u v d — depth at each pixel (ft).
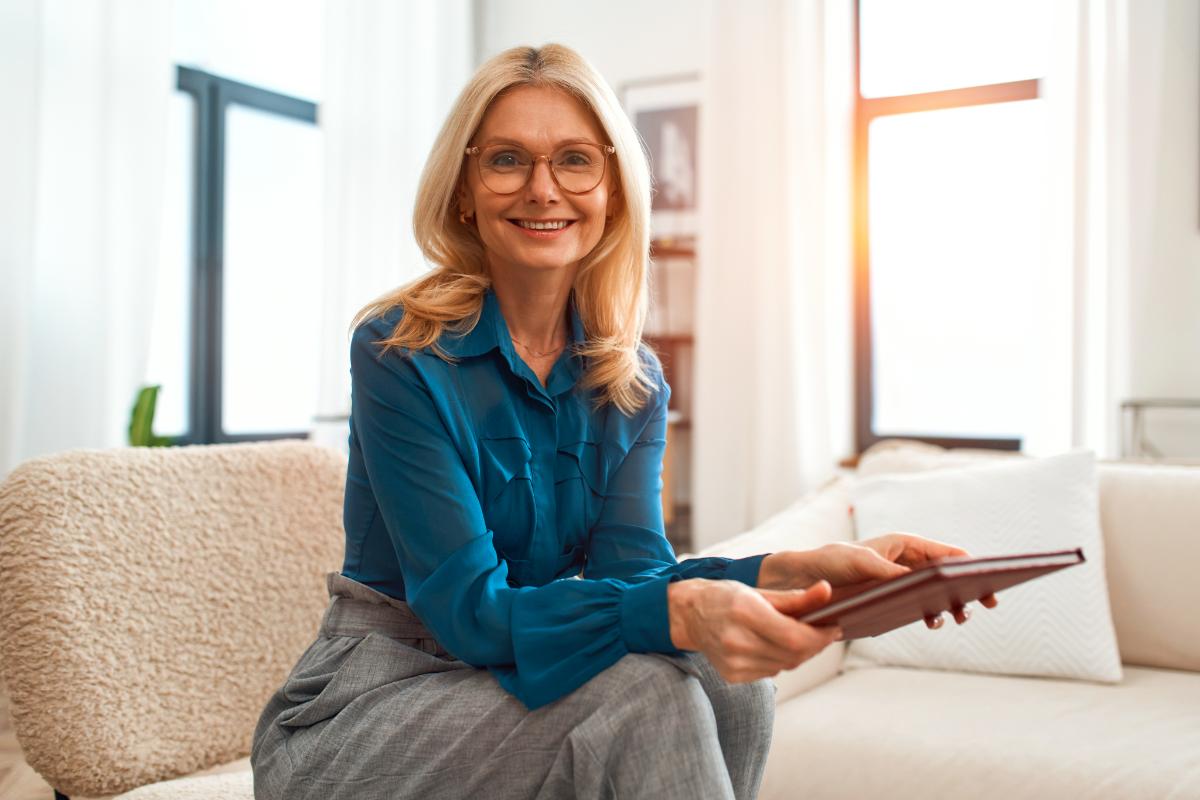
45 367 11.83
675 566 3.77
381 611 3.80
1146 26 12.71
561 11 17.08
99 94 12.11
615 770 3.01
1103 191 12.99
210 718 4.56
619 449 4.18
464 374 3.84
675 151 16.19
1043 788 4.69
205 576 4.69
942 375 14.84
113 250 12.26
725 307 14.94
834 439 14.61
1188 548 6.29
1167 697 5.66
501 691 3.34
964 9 14.53
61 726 4.08
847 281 14.69
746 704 3.48
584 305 4.40
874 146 15.12
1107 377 12.91
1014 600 6.21
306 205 15.92
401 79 15.79
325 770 3.40
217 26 14.52
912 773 4.98
